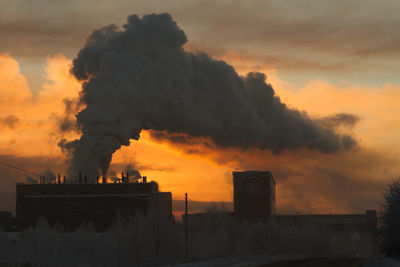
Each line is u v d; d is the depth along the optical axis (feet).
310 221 520.42
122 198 605.73
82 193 614.75
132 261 261.03
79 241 326.44
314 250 469.98
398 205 212.43
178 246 313.53
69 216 609.42
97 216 606.14
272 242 408.46
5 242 349.82
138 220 294.25
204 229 373.40
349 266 185.88
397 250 209.46
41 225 408.05
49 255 247.91
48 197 614.34
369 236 560.61
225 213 380.99
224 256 296.92
